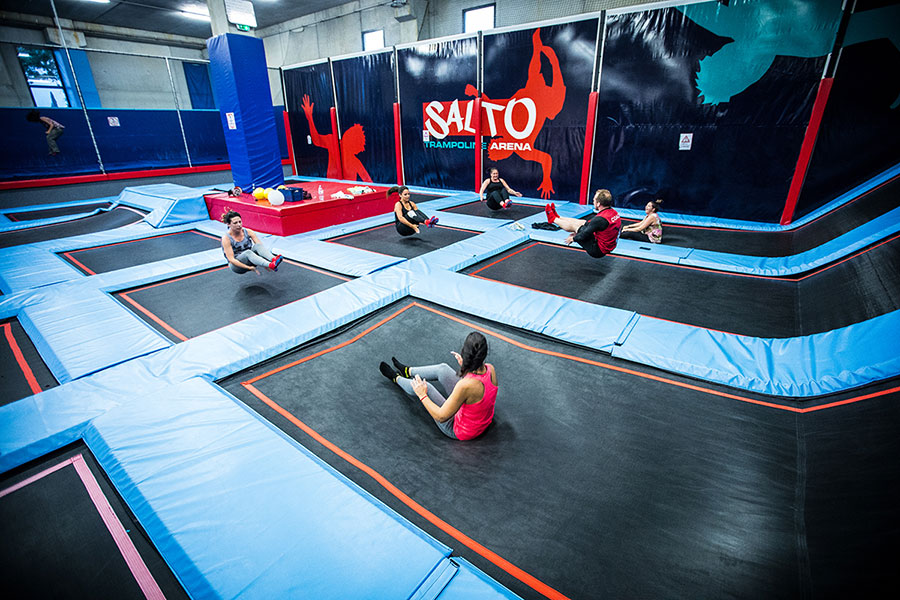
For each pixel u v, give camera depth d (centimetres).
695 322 468
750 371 363
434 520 246
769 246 702
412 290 542
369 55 1251
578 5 1279
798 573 203
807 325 443
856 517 216
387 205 995
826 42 712
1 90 1702
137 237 800
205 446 282
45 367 390
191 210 917
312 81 1414
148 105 2111
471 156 1180
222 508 237
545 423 325
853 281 467
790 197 807
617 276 599
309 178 1529
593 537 232
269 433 297
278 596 191
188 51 2214
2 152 1275
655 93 880
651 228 735
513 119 1074
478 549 227
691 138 872
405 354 425
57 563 221
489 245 709
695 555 219
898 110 698
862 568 187
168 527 225
